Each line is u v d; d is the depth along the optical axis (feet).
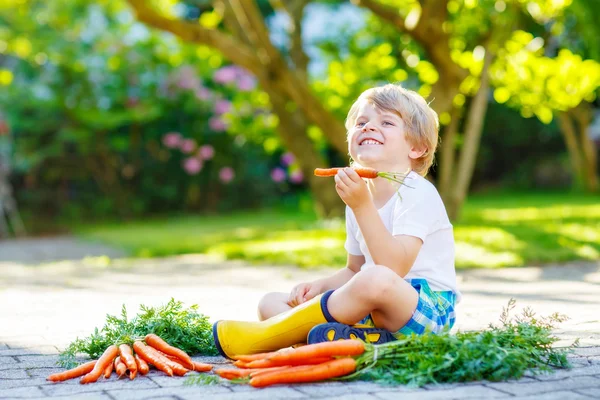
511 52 33.99
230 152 65.26
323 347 8.46
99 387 8.54
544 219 35.22
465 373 8.45
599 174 76.59
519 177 79.30
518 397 7.76
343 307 9.00
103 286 20.40
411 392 8.00
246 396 7.91
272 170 70.38
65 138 59.62
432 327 9.30
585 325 12.25
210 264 26.25
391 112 10.03
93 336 10.11
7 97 57.98
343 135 34.99
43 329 13.06
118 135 63.10
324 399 7.73
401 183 9.26
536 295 16.14
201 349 10.37
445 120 34.32
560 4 30.07
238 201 67.97
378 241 9.23
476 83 34.86
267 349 9.40
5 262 32.73
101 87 61.00
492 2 31.32
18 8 45.73
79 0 52.42
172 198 65.72
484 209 48.39
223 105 58.80
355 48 38.29
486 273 20.66
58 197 62.75
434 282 9.76
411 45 35.78
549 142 79.25
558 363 9.36
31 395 8.20
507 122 76.64
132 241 40.01
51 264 29.81
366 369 8.60
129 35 60.03
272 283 20.08
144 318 10.48
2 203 56.44
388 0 37.19
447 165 34.06
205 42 32.24
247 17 32.53
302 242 29.09
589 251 23.48
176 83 61.05
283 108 39.14
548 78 34.86
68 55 56.08
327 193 39.40
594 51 30.99
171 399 7.88
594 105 69.92
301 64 41.39
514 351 8.71
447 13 30.91
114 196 64.18
